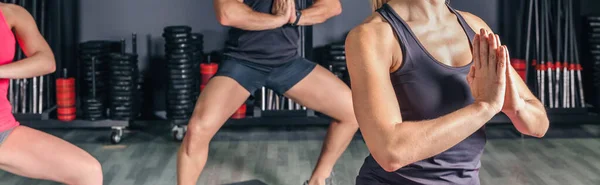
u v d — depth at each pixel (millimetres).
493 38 1738
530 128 1940
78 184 3041
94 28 6031
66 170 2998
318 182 4047
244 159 5008
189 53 5582
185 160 3723
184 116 5570
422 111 1901
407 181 1964
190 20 6062
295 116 5746
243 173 4672
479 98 1768
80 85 6074
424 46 1904
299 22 3836
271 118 5727
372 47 1847
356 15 6078
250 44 3795
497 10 6105
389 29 1882
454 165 1934
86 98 5578
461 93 1891
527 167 4797
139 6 6027
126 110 5523
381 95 1798
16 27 3174
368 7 6070
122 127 5520
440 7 1948
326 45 5898
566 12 5781
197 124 3666
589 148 5273
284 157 5059
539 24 5859
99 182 3062
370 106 1788
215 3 3762
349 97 3898
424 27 1924
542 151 5203
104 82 5836
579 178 4535
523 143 5434
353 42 1871
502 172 4680
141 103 6008
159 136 5715
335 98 3879
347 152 5152
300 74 3865
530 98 2031
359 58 1841
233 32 3848
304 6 5336
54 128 5926
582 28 6090
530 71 6082
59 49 5926
